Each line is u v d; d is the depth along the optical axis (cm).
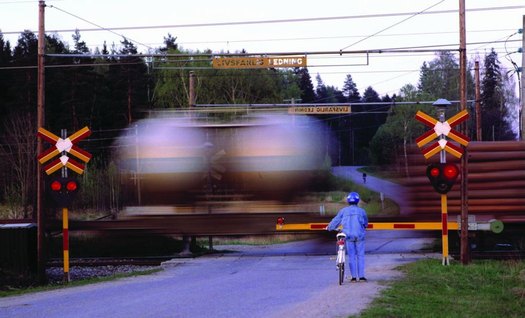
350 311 1127
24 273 2120
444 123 1888
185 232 2444
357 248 1548
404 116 9288
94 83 7619
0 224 2252
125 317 1141
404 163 2464
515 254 2281
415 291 1396
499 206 2353
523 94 2634
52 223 2522
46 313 1235
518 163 2355
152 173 2472
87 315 1180
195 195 2452
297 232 2439
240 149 2458
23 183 5488
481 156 2361
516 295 1393
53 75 7394
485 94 9400
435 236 2503
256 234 2436
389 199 3269
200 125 2472
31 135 5875
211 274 1916
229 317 1105
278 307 1195
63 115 7294
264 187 2438
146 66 8019
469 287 1504
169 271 2042
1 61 7625
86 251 2845
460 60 2006
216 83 7056
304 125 2477
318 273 1812
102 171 4500
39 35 2175
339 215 1565
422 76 9781
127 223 2470
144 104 7775
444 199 1895
